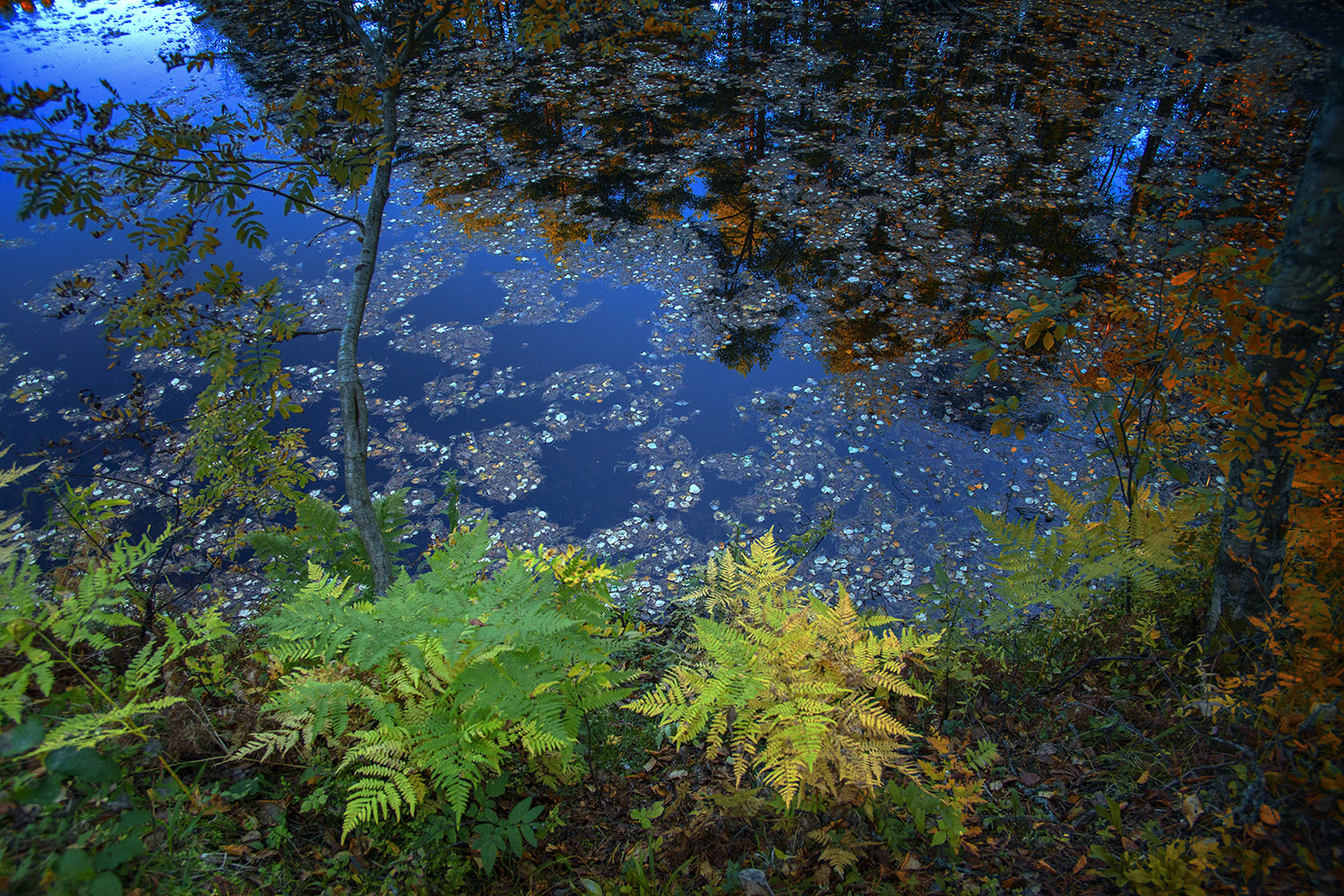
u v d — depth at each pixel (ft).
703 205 31.55
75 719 5.92
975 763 7.37
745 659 7.73
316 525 11.47
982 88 41.57
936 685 9.87
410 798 6.32
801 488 19.44
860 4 52.95
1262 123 37.86
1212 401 8.70
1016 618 12.07
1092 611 10.99
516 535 17.89
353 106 11.32
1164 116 38.55
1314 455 7.68
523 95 40.75
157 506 17.38
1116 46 46.96
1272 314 7.87
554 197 32.09
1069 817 7.31
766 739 7.94
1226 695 7.52
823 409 21.86
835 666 7.73
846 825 7.21
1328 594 7.76
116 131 9.32
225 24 46.14
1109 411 10.12
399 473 19.49
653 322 25.48
